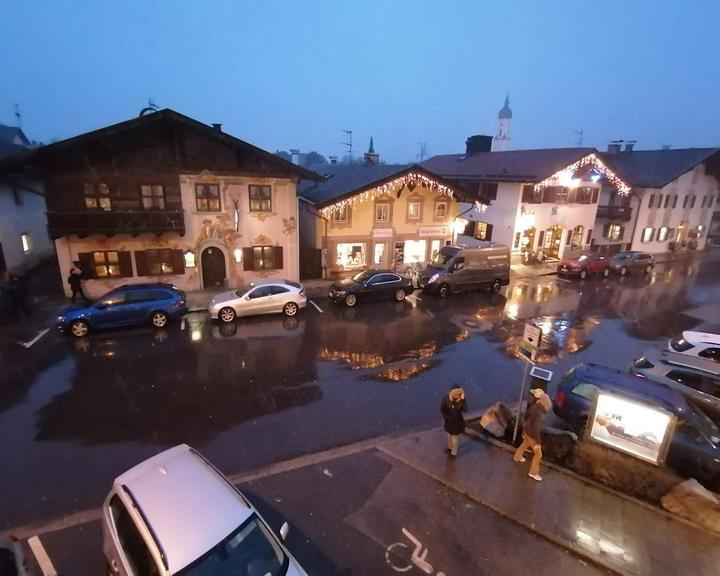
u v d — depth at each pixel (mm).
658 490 7879
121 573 5125
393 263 25312
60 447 9039
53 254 26906
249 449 9133
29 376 12070
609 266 27969
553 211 29938
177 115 17109
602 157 29375
